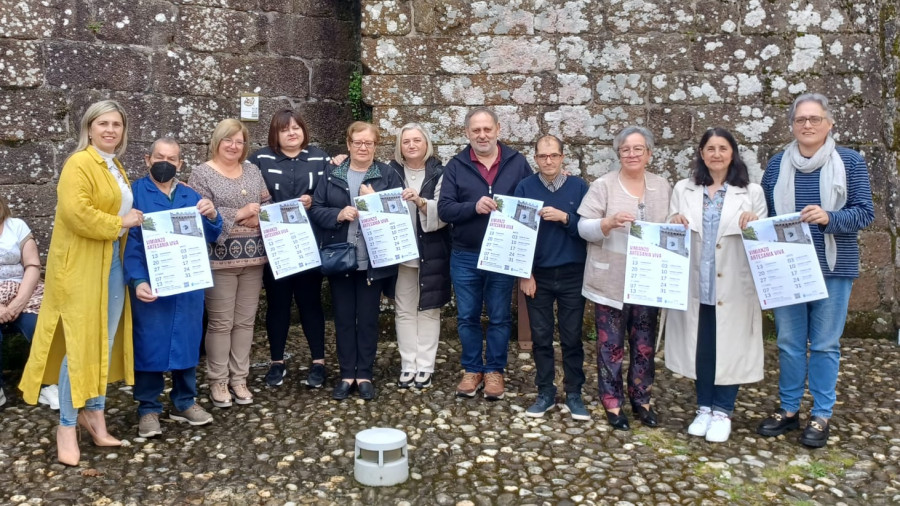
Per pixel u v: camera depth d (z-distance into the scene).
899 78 5.83
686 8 5.64
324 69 6.25
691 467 3.62
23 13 5.17
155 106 5.62
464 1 5.66
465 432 4.05
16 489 3.37
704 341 3.97
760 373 3.87
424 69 5.69
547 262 4.14
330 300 6.32
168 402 4.52
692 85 5.67
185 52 5.71
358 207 4.39
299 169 4.63
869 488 3.42
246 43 5.91
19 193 5.25
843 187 3.68
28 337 4.59
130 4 5.50
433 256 4.61
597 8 5.64
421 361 4.79
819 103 3.68
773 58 5.67
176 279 3.79
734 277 3.84
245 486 3.41
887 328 5.81
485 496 3.31
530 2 5.64
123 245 3.77
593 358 5.37
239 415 4.31
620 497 3.31
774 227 3.70
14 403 4.50
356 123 4.52
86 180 3.48
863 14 5.71
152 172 3.95
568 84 5.68
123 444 3.88
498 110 5.70
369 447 3.41
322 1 6.21
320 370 4.84
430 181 4.61
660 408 4.44
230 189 4.30
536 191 4.20
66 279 3.51
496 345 4.53
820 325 3.84
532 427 4.11
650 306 3.99
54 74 5.29
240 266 4.35
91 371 3.57
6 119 5.18
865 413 4.31
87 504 3.24
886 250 5.82
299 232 4.39
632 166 3.91
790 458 3.72
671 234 3.84
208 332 4.40
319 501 3.29
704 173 3.91
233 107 5.89
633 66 5.66
